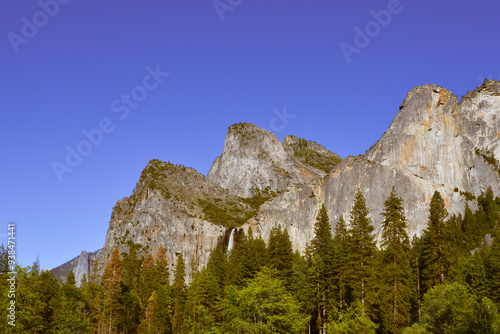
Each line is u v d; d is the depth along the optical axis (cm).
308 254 10631
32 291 9631
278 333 8338
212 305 11625
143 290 16100
